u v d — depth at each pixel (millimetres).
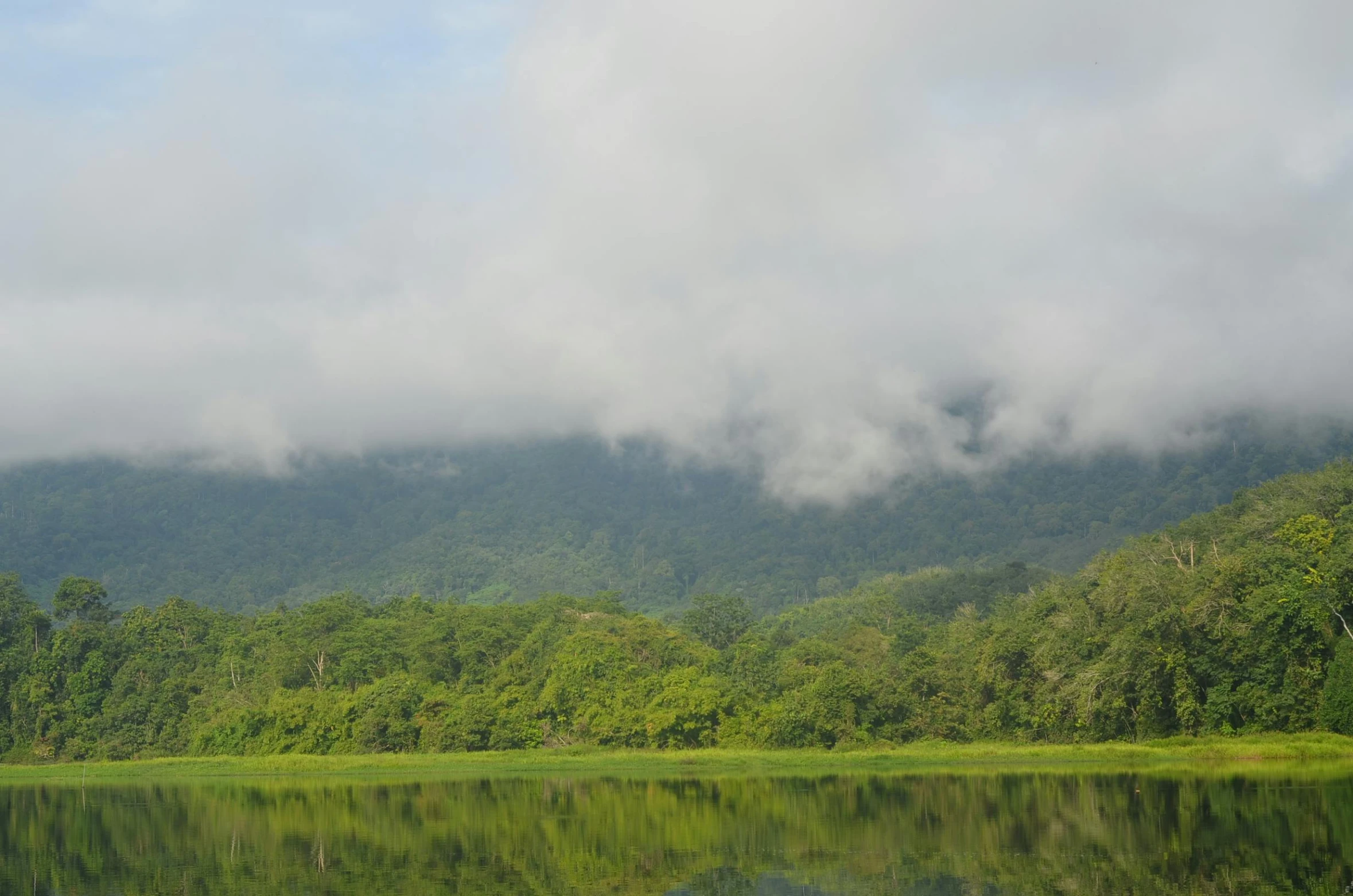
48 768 115812
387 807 71625
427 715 113188
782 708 103375
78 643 131625
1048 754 86188
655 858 48750
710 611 159875
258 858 52375
